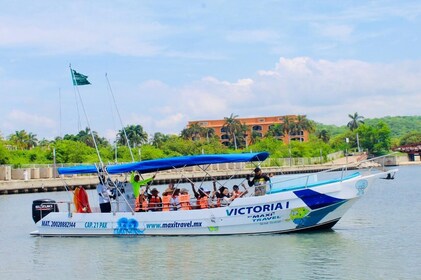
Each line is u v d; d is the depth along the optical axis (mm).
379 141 183375
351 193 25031
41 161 89562
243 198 25312
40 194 67000
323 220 25516
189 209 26500
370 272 19234
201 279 18938
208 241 24688
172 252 22984
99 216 27172
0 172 70500
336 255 21781
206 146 130000
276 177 25938
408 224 30375
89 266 21484
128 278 19547
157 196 27344
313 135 190000
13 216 40688
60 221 28062
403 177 92688
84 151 92375
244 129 184125
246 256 21781
